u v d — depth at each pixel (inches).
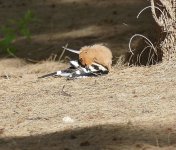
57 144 528.7
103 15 1237.7
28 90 719.7
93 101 654.5
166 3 754.2
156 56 784.9
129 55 838.5
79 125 580.1
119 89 687.7
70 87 713.0
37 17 1285.7
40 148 521.7
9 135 572.4
